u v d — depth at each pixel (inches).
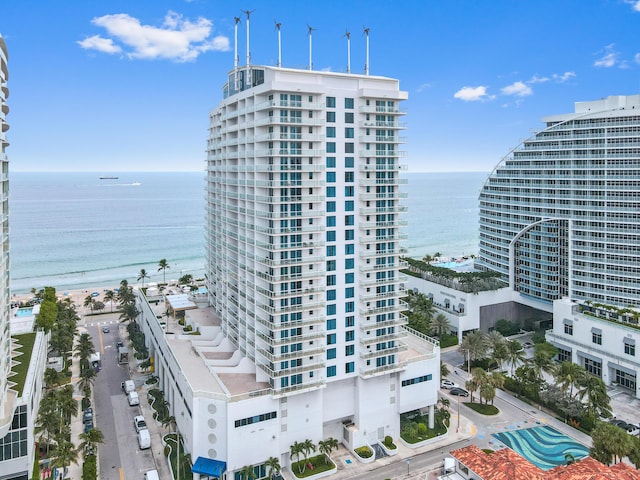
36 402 4065.0
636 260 5472.4
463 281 6609.3
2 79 3425.2
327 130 3745.1
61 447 3481.8
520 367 4970.5
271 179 3688.5
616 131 5610.2
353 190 3878.0
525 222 6510.8
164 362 4817.9
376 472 3705.7
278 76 3604.8
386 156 3929.6
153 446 4060.0
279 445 3710.6
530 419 4456.2
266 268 3774.6
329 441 3838.6
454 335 6407.5
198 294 6102.4
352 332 3966.5
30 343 4773.6
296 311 3688.5
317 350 3784.5
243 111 4047.7
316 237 3764.8
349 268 3917.3
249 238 4020.7
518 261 6668.3
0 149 3378.4
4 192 3666.3
